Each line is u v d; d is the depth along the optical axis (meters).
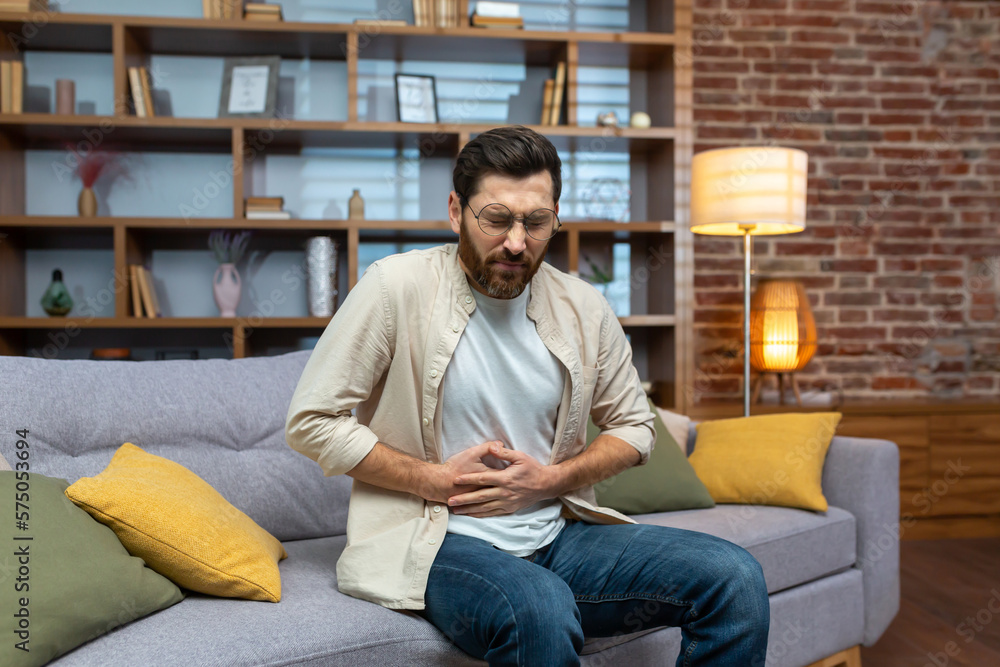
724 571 1.11
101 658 0.97
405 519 1.23
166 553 1.15
